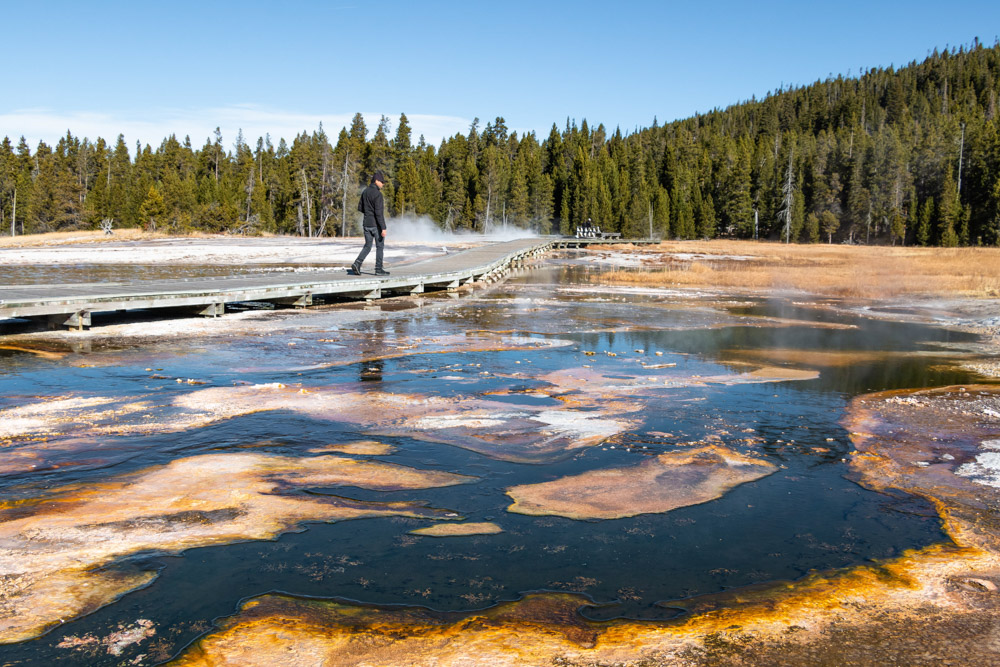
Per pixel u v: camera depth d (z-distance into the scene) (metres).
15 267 28.98
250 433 6.04
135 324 12.03
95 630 3.06
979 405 7.75
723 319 15.53
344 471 5.17
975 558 3.99
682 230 87.44
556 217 94.62
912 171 83.88
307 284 14.97
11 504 4.38
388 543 4.04
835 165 86.50
